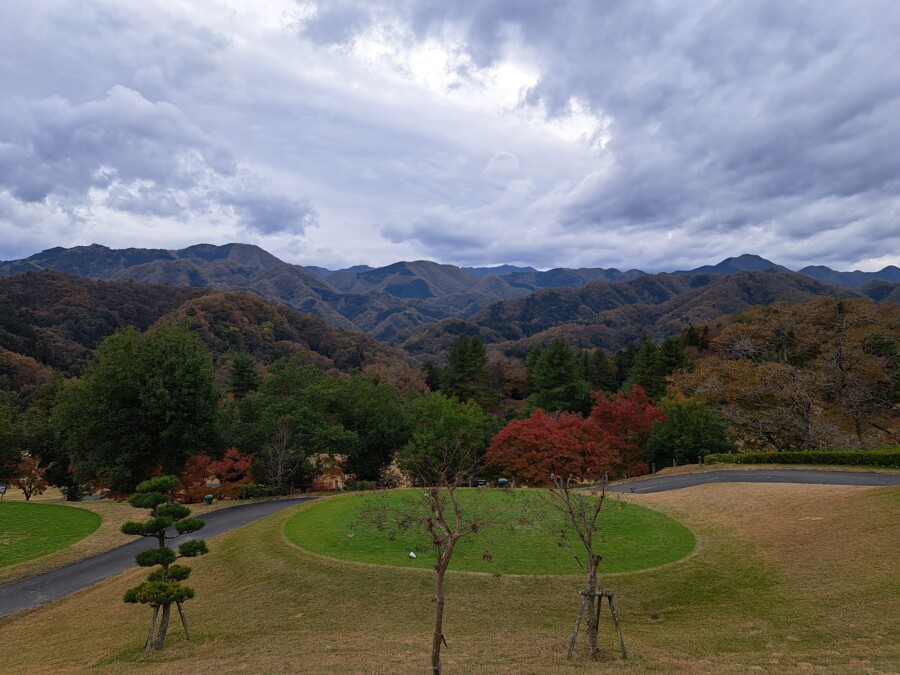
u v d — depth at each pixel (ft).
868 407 139.74
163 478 54.70
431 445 123.34
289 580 56.90
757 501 78.28
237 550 68.44
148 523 50.16
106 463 111.24
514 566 56.90
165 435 109.60
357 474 149.79
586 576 54.24
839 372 137.18
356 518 74.23
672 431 134.51
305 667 37.45
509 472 115.65
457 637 44.45
